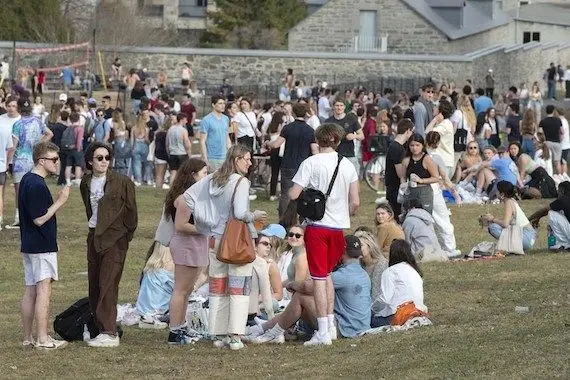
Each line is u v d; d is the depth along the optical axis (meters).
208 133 50.53
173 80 126.12
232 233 27.89
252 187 60.69
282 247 33.69
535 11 194.50
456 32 155.38
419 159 40.31
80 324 29.06
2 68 108.06
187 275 28.70
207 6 185.50
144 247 45.97
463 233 47.75
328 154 28.27
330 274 28.61
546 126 68.12
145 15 149.62
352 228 48.78
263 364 26.80
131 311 32.41
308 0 175.50
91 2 134.88
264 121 64.62
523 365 24.61
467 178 57.03
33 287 28.28
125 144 63.78
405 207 40.41
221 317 28.70
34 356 27.52
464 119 58.44
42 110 74.56
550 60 159.88
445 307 32.69
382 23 154.12
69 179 62.31
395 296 30.05
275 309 30.84
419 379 24.36
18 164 47.00
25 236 27.86
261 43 166.38
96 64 123.44
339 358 26.86
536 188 57.69
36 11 131.12
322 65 127.00
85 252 45.53
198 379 25.53
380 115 65.75
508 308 31.78
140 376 25.88
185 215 28.28
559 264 38.78
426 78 128.38
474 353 25.94
